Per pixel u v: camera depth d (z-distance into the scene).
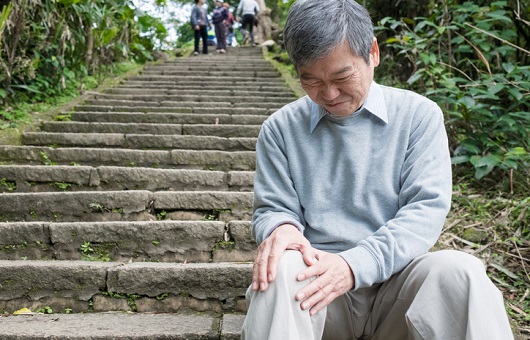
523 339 1.99
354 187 1.47
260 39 13.95
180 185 3.38
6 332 1.87
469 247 2.64
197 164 3.77
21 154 3.69
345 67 1.33
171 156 3.77
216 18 11.60
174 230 2.57
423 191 1.40
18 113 4.62
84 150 3.74
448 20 3.84
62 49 5.46
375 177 1.48
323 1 1.32
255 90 6.46
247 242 2.58
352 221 1.49
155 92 6.18
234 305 2.23
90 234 2.55
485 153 3.39
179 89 6.50
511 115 3.33
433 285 1.24
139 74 7.48
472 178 3.40
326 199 1.51
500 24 4.05
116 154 3.75
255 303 1.26
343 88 1.38
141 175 3.36
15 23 4.75
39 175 3.33
